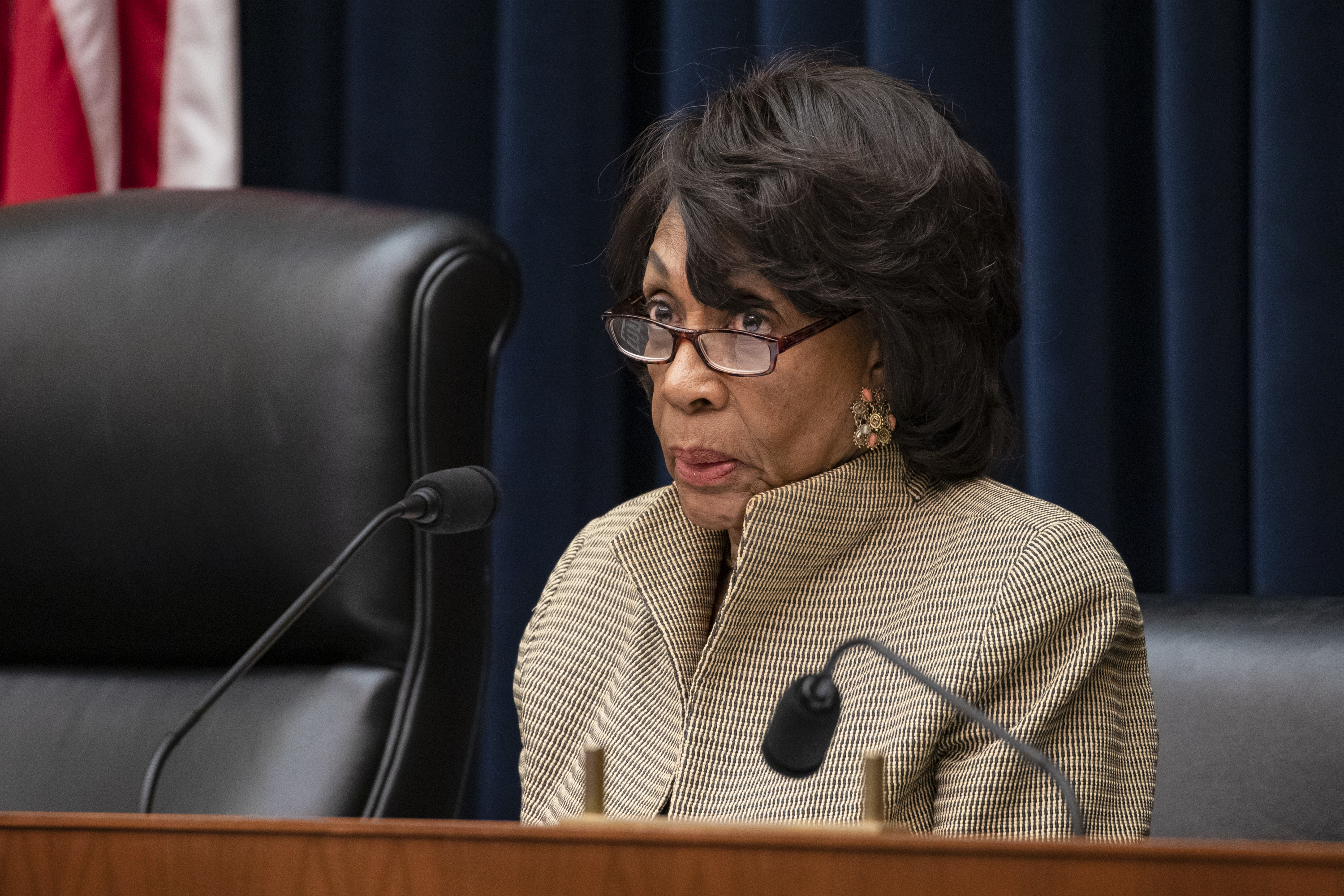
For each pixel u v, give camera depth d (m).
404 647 5.18
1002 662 4.09
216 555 5.31
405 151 8.67
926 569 4.43
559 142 8.16
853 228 4.34
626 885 2.17
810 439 4.48
